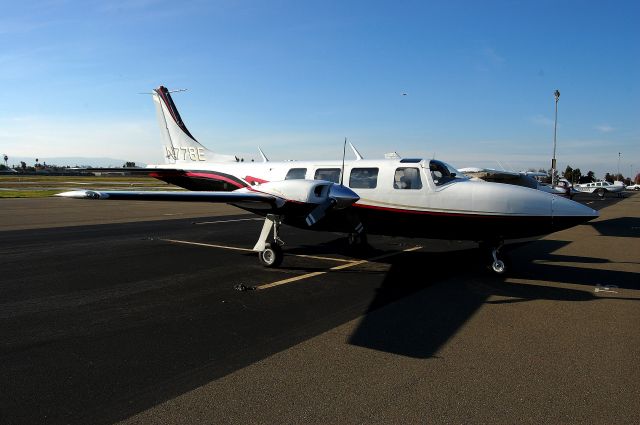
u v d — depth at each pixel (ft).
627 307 20.27
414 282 25.39
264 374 13.17
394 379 12.82
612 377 12.91
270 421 10.56
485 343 15.69
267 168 37.88
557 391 12.05
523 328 17.31
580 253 35.99
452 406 11.27
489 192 27.45
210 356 14.56
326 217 31.83
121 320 18.33
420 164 29.96
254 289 23.65
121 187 161.99
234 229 50.31
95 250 35.60
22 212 70.13
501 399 11.62
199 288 23.81
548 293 22.85
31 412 11.02
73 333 16.75
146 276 26.61
